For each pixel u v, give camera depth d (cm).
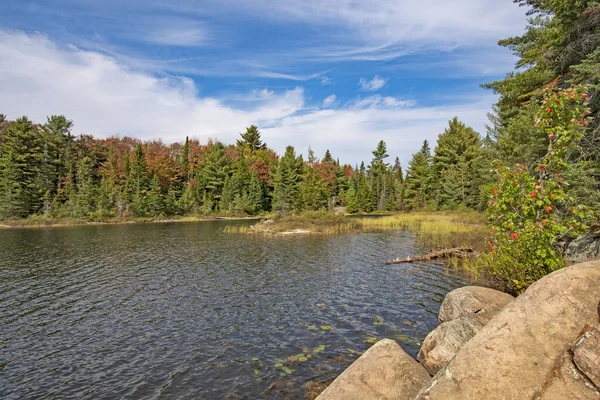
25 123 5334
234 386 688
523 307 436
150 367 778
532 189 791
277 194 6756
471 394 359
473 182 5025
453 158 6056
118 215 5591
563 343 376
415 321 1003
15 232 3744
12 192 4909
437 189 6122
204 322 1052
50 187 5666
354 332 941
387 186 8356
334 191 8888
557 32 1631
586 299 409
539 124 837
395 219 4684
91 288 1445
